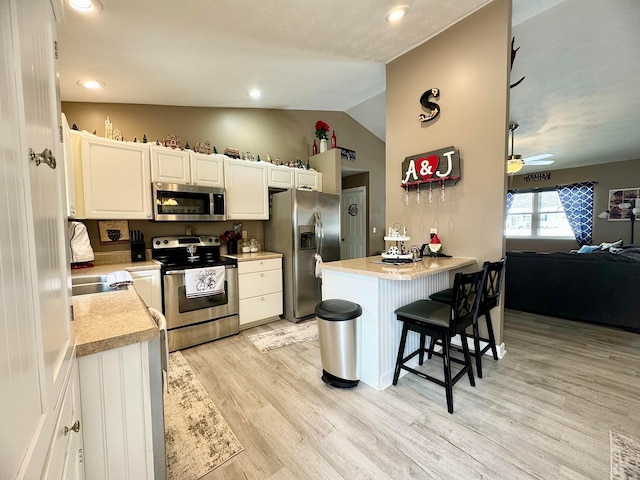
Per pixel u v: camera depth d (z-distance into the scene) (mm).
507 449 1499
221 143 3736
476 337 2164
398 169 3139
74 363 856
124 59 2219
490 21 2385
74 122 2787
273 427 1695
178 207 2975
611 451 1470
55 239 721
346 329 2031
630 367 2320
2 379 383
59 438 624
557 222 7367
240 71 2766
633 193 6309
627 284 2998
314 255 3697
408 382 2174
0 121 425
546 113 4156
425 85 2840
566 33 2742
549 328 3166
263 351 2727
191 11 1824
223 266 3021
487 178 2484
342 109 4875
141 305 1343
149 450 1050
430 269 2033
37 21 644
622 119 4312
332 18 2246
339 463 1438
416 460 1442
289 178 3973
